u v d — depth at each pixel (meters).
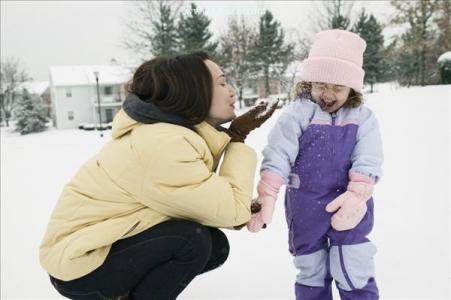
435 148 5.18
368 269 1.81
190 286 2.44
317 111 1.84
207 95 1.63
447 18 18.44
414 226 3.09
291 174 1.90
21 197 5.95
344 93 1.81
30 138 22.84
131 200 1.58
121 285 1.67
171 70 1.61
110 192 1.58
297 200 1.88
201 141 1.60
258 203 1.75
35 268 3.17
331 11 24.75
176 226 1.61
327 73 1.77
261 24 27.16
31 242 3.87
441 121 6.49
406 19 19.33
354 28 26.83
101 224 1.57
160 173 1.51
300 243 1.88
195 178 1.52
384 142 5.80
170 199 1.53
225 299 2.24
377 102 9.29
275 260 2.80
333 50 1.78
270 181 1.76
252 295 2.29
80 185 1.64
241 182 1.63
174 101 1.59
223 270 2.67
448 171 4.30
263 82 27.44
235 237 3.28
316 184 1.83
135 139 1.58
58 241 1.63
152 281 1.67
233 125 1.79
